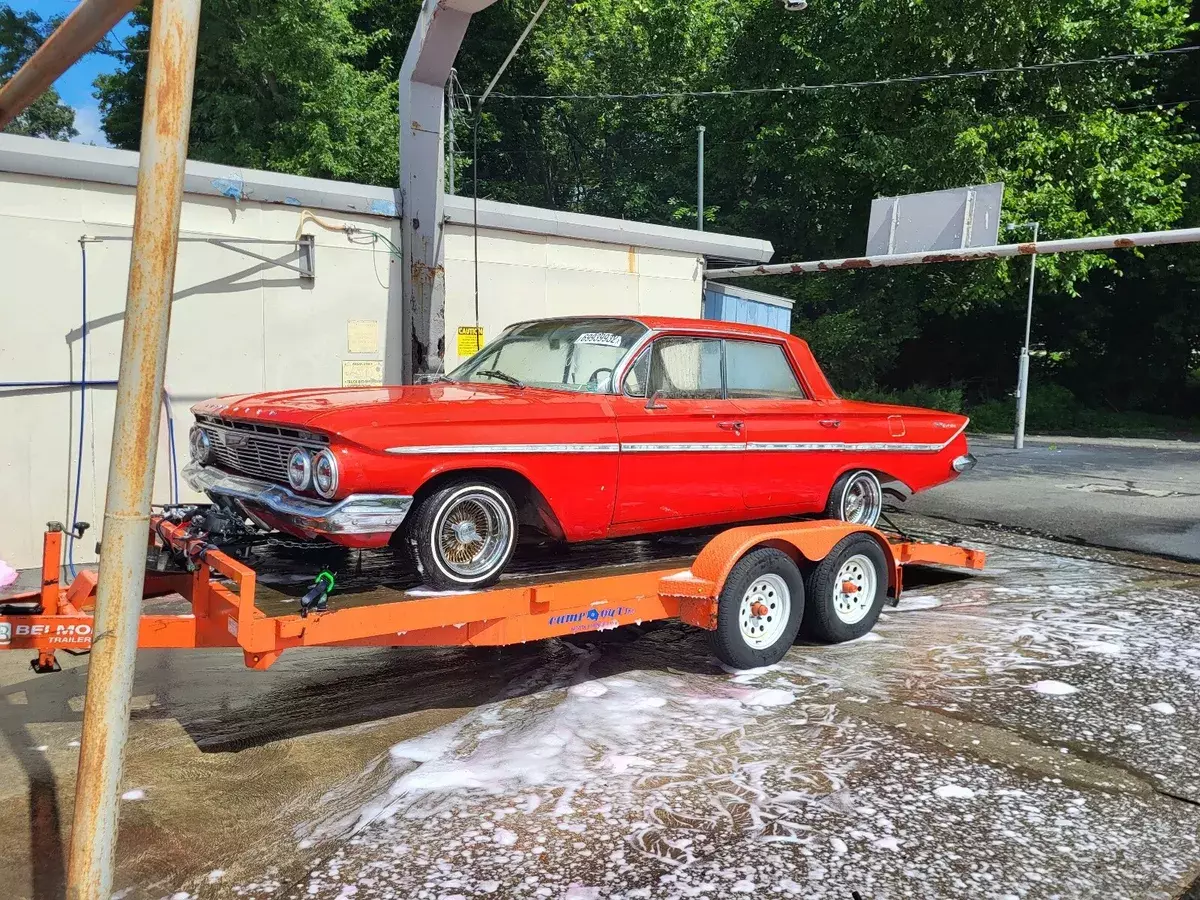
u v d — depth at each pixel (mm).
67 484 7352
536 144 29953
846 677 5113
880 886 3018
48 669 4254
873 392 25750
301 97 20797
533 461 4617
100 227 7328
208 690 4902
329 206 8352
